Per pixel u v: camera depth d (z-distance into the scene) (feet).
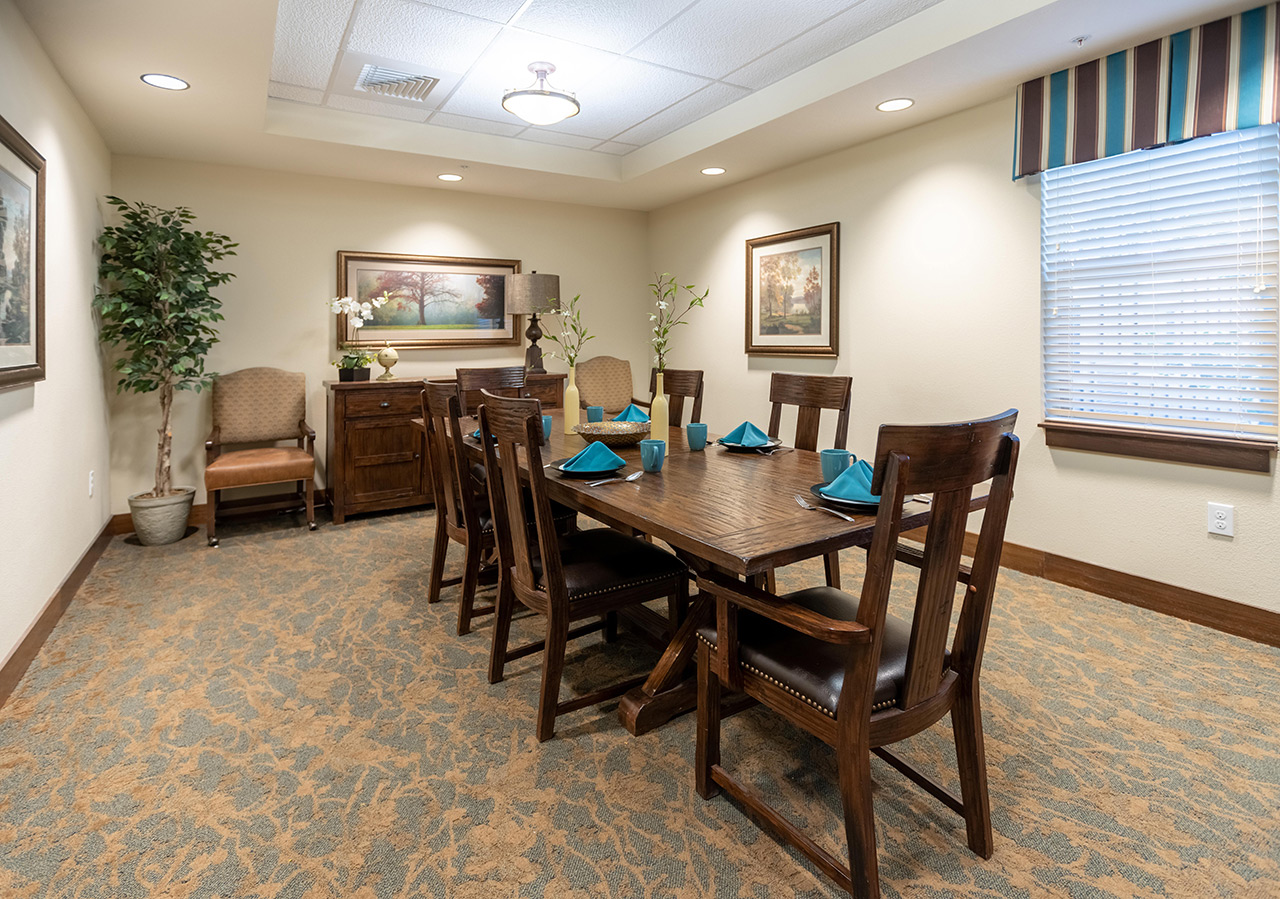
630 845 4.60
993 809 4.93
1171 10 7.25
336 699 6.57
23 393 7.24
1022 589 9.40
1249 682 6.74
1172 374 8.35
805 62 9.92
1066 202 9.17
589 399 16.98
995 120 9.91
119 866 4.42
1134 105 8.15
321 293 14.24
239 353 13.50
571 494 6.09
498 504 6.73
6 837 4.66
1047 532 9.76
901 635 4.69
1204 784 5.19
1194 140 7.87
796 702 4.23
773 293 14.15
